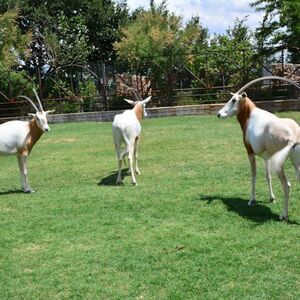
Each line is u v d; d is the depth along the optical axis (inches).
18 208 290.8
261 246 206.7
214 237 220.2
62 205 289.0
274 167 227.6
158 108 800.3
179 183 325.4
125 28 989.2
